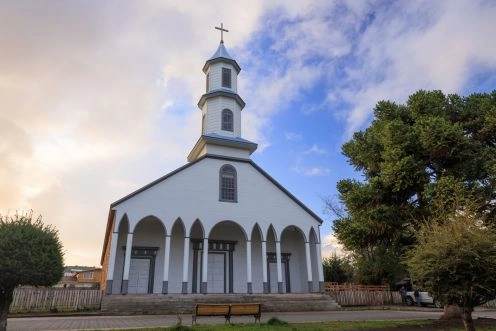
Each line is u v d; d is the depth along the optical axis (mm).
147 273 24250
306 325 13070
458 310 15695
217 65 30547
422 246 11016
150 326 12938
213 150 27031
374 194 17844
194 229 26219
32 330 11656
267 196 26516
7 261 10336
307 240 26656
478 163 16531
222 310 13883
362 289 28703
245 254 27141
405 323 14109
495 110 17047
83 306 20250
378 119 20094
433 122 16375
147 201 23047
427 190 15898
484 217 12758
